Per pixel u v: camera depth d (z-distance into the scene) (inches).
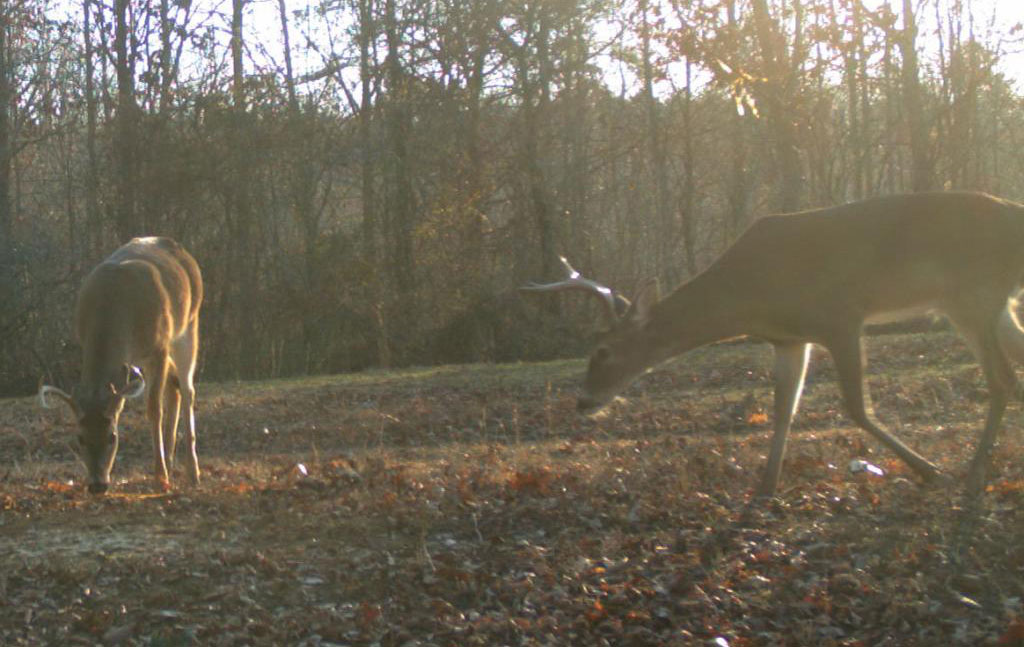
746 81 976.9
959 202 309.0
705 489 332.8
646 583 260.2
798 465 355.3
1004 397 305.4
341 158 1186.6
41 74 1197.1
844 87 1290.6
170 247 429.7
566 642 242.1
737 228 1314.0
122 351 376.8
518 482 338.0
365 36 1203.9
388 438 560.1
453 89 1214.9
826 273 309.9
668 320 322.0
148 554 294.5
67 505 350.9
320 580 276.1
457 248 1175.0
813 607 244.7
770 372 660.1
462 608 262.1
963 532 270.5
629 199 1331.2
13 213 1205.7
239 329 1150.3
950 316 311.3
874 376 625.0
